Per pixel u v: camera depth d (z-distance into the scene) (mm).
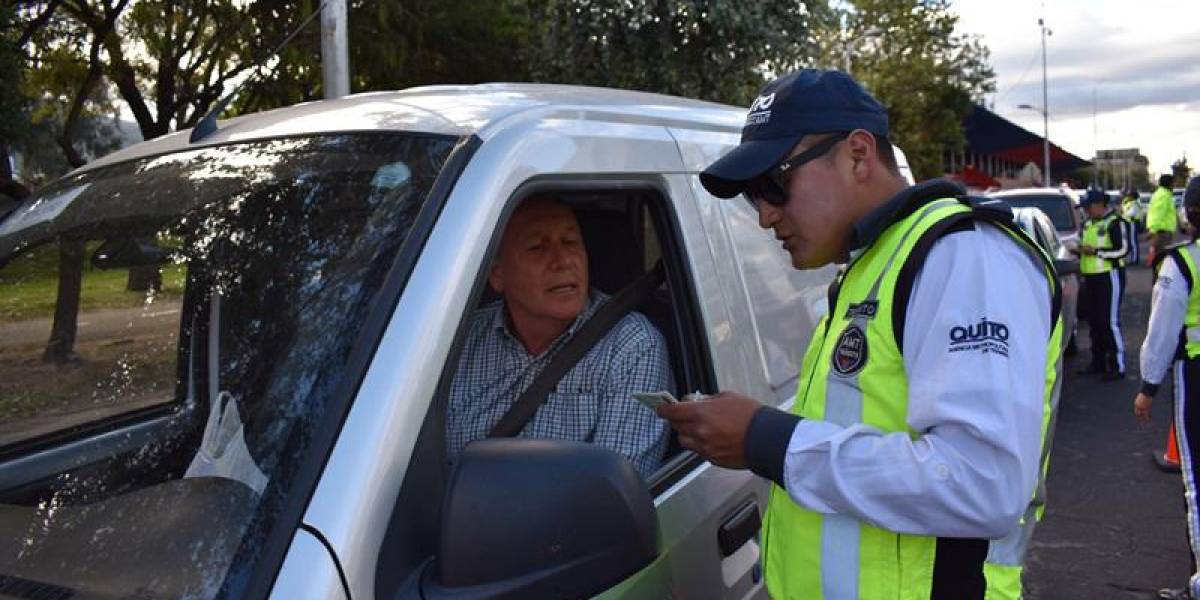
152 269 1760
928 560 1452
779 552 1623
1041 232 9781
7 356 1834
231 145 1931
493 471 1296
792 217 1589
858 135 1560
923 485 1319
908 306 1410
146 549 1346
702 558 1912
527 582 1277
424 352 1373
